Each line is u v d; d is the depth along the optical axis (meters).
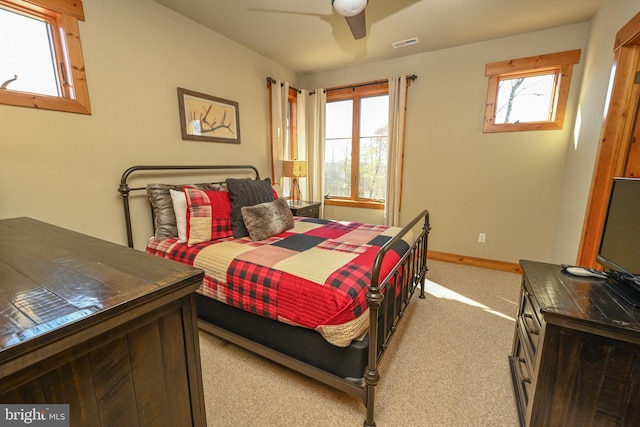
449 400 1.50
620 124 1.95
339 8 1.71
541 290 1.17
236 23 2.69
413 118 3.54
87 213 2.05
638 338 0.91
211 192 2.29
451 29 2.77
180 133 2.62
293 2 2.33
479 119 3.21
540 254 3.14
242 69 3.19
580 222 2.35
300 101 4.01
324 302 1.39
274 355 1.59
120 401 0.69
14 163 1.71
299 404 1.48
